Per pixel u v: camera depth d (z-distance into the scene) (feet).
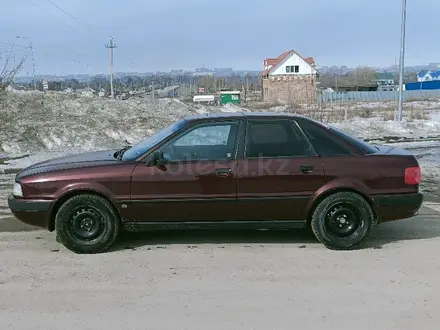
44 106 58.85
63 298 14.08
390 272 15.98
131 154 18.72
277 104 153.89
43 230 21.08
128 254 17.88
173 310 13.26
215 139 18.29
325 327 12.25
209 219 18.10
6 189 29.91
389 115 94.79
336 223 18.21
